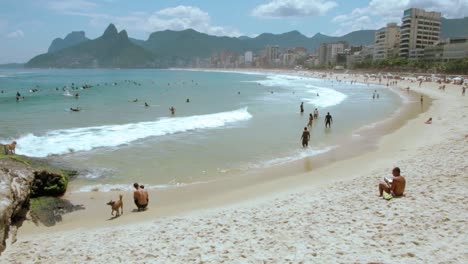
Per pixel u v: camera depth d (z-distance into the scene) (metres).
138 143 21.27
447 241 7.42
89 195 13.22
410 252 7.09
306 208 10.72
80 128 25.41
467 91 58.50
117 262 7.86
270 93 61.31
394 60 137.25
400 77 109.56
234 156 18.77
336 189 12.73
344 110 38.25
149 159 17.91
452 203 9.59
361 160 17.66
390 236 7.96
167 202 12.57
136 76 162.12
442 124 26.72
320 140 22.80
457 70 106.12
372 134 24.62
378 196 11.12
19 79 110.25
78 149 19.45
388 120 31.23
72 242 9.31
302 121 30.34
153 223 10.49
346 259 7.06
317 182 14.30
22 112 34.28
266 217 10.22
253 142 22.06
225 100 48.22
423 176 12.91
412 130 25.47
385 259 6.91
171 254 8.08
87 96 53.41
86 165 16.66
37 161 16.09
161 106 40.56
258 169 16.55
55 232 10.27
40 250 8.88
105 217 11.35
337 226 8.90
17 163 12.64
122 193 13.49
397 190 10.78
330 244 7.86
